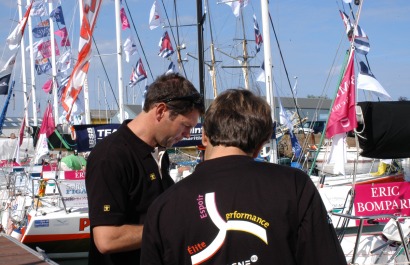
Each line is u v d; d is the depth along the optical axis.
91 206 2.81
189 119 2.98
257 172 2.10
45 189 11.77
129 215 2.90
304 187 2.06
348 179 11.05
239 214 2.02
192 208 2.07
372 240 5.98
